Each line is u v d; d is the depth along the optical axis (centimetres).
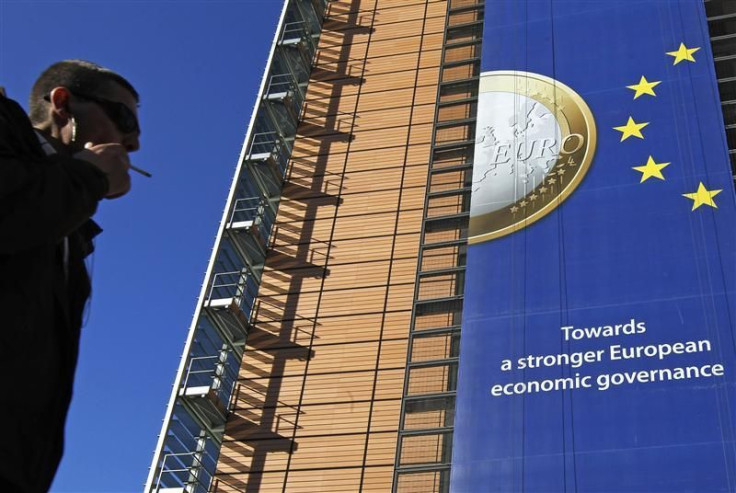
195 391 3606
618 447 2723
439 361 3553
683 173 3303
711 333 2867
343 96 4775
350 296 3934
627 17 3881
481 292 3231
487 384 2994
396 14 5119
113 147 274
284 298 4006
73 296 282
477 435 2889
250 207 4356
